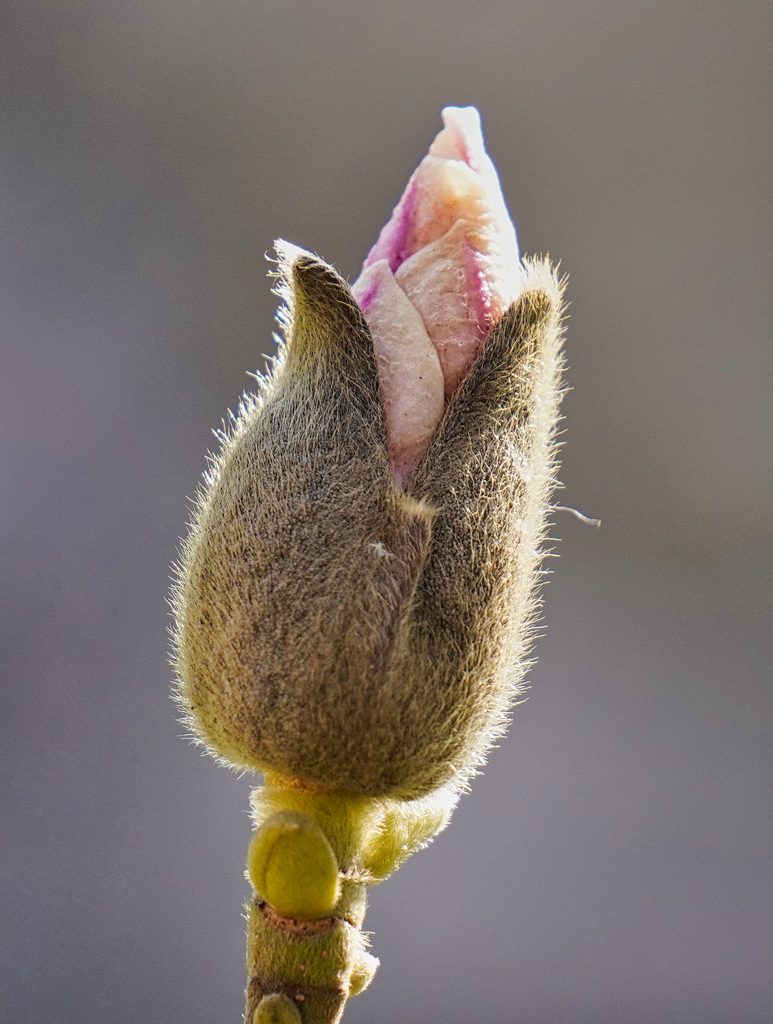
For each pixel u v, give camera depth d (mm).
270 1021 218
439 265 224
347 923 221
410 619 220
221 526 221
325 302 222
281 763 221
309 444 221
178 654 224
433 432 223
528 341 224
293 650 219
